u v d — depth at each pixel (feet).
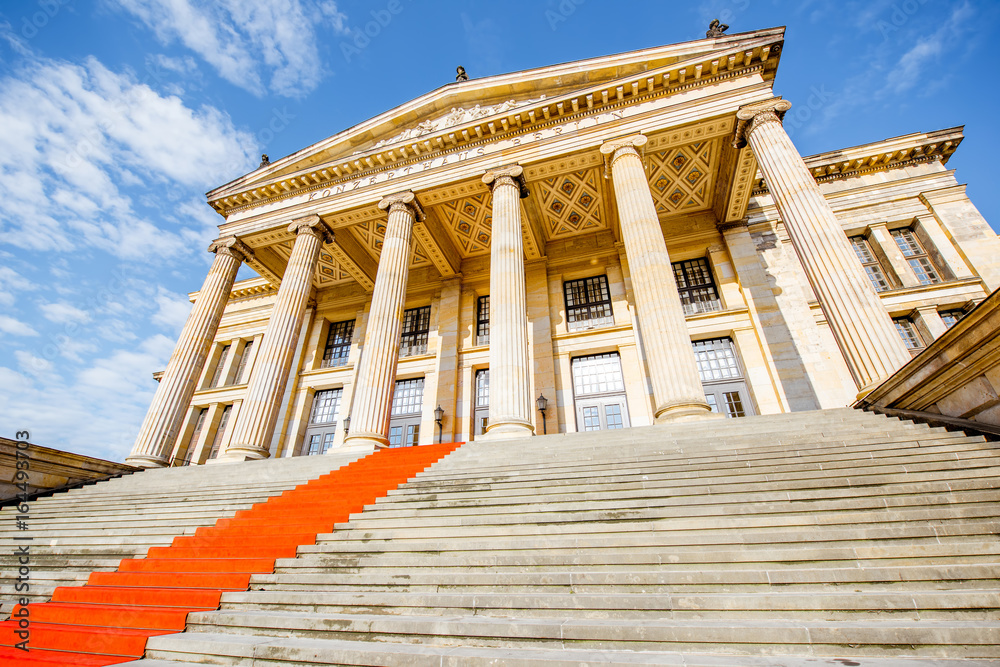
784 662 9.34
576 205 59.47
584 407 55.47
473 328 65.21
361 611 14.14
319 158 61.21
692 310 57.47
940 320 49.14
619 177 44.93
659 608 12.06
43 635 13.92
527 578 14.29
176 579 17.71
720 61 45.88
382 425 40.81
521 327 40.63
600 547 15.53
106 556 21.48
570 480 21.38
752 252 56.44
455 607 13.46
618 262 62.44
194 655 12.21
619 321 58.85
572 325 61.52
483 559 15.80
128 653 12.88
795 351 49.93
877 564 13.10
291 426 66.08
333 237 58.95
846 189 58.54
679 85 47.67
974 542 13.14
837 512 15.38
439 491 22.77
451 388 60.03
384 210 53.72
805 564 13.39
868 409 29.94
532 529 17.33
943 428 21.90
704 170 54.44
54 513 29.17
